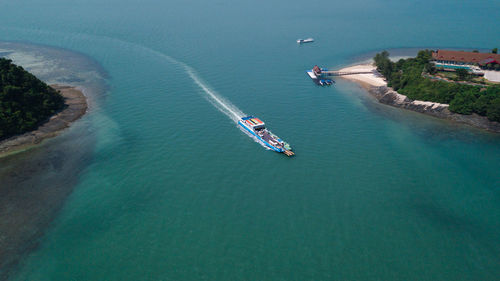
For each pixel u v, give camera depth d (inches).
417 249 3353.8
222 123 5738.2
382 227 3614.7
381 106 6747.1
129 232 3516.2
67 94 7027.6
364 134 5531.5
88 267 3137.3
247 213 3769.7
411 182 4350.4
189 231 3523.6
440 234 3535.9
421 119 6151.6
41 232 3540.8
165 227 3575.3
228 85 7504.9
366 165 4677.7
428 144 5280.5
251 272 3083.2
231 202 3932.1
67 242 3412.9
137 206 3870.6
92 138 5315.0
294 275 3056.1
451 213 3838.6
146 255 3253.0
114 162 4677.7
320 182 4296.3
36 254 3284.9
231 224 3617.1
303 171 4503.0
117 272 3085.6
